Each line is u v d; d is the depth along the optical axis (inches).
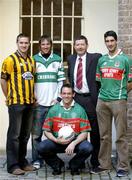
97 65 304.0
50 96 315.0
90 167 320.8
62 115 302.4
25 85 299.4
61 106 303.6
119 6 330.6
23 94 299.3
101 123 303.1
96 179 292.8
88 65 306.8
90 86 306.8
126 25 330.0
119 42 331.3
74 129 301.0
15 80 298.4
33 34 374.9
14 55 299.9
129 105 332.2
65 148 301.6
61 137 296.7
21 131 310.0
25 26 374.6
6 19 371.2
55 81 316.8
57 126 302.5
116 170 311.4
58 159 303.3
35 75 314.2
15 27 371.6
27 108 303.0
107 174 303.7
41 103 315.6
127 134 332.2
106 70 296.7
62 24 374.0
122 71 294.2
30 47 374.0
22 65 299.0
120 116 296.2
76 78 308.3
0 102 371.6
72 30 373.7
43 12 374.0
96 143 312.0
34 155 319.9
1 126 373.7
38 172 309.1
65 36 374.6
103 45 370.6
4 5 370.6
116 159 338.3
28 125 309.6
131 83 298.0
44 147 297.3
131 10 329.1
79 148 296.7
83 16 371.2
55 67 316.5
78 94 309.4
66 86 300.8
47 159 301.7
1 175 301.1
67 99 300.4
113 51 296.4
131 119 332.8
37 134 318.7
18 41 301.4
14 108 298.8
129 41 330.0
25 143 311.6
